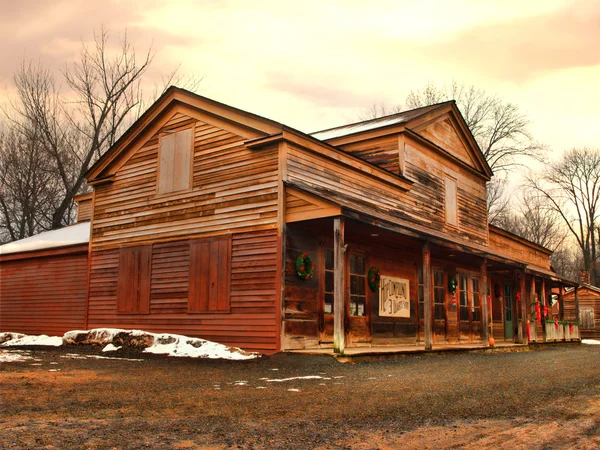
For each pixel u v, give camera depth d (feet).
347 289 48.06
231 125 46.32
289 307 40.98
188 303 46.19
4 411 18.92
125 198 53.36
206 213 46.60
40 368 30.83
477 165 74.59
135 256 51.26
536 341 71.61
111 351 41.47
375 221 40.60
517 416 19.42
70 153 115.24
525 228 198.29
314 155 45.55
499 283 78.59
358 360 37.11
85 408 19.79
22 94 110.93
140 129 52.60
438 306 61.87
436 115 64.75
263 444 15.20
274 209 42.04
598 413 20.15
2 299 63.21
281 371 31.37
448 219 65.51
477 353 51.52
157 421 17.83
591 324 118.52
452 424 17.98
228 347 38.99
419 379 28.91
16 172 112.78
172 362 35.29
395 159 57.57
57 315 57.72
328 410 20.13
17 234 116.98
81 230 66.74
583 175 179.52
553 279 80.12
